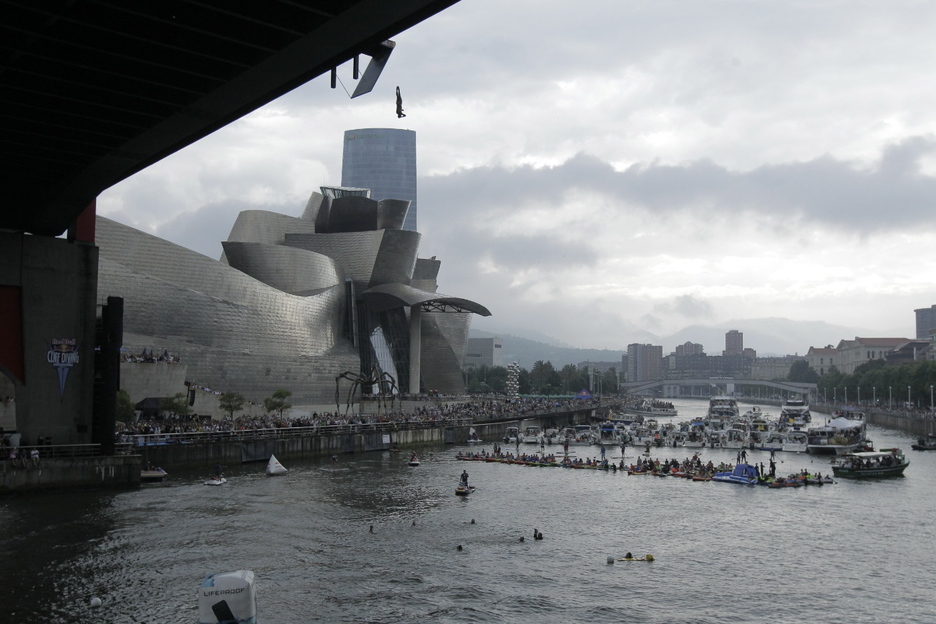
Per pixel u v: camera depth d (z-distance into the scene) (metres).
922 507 78.06
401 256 192.88
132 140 54.75
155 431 94.69
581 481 93.25
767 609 46.38
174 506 69.56
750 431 148.50
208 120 50.75
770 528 67.25
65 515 64.88
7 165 62.59
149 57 42.59
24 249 75.75
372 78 41.25
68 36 40.88
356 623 42.44
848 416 179.75
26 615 42.38
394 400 174.50
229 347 140.38
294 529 62.38
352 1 35.91
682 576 52.44
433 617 43.66
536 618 43.97
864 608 46.91
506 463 110.88
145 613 42.97
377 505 73.31
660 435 146.88
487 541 60.53
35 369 75.94
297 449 108.56
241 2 37.09
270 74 43.38
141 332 127.62
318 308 166.88
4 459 73.25
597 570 53.41
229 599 33.66
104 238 130.25
